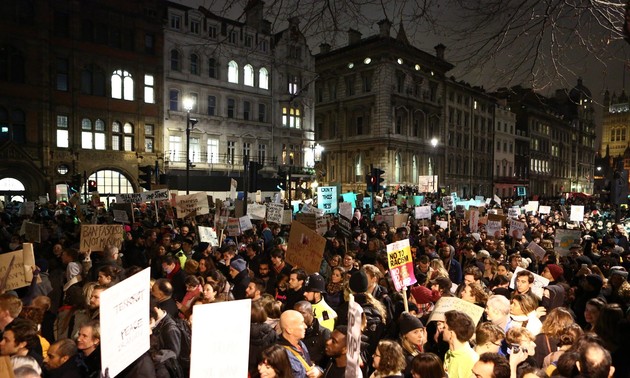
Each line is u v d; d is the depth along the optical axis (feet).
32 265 24.23
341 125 209.15
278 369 12.44
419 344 16.06
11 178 108.88
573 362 12.66
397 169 197.98
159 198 55.77
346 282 22.49
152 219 64.08
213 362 12.11
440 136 219.82
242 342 12.55
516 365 14.92
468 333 14.55
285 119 162.09
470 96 240.12
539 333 17.67
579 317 25.16
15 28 108.47
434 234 49.73
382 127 191.42
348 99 204.95
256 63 151.43
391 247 23.56
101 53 120.88
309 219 45.14
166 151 132.87
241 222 45.88
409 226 57.00
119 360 12.51
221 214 46.06
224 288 23.99
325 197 60.59
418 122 209.56
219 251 34.06
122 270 22.35
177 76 134.41
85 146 119.65
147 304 13.78
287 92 160.66
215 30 142.10
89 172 119.14
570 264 33.88
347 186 205.26
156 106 130.52
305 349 16.07
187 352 17.24
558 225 72.54
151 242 38.58
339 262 29.68
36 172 111.14
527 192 284.41
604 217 85.71
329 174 215.72
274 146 158.71
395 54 192.44
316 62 217.56
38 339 15.66
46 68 112.68
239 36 146.92
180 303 25.45
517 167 278.67
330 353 14.69
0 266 23.16
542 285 24.81
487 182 252.62
